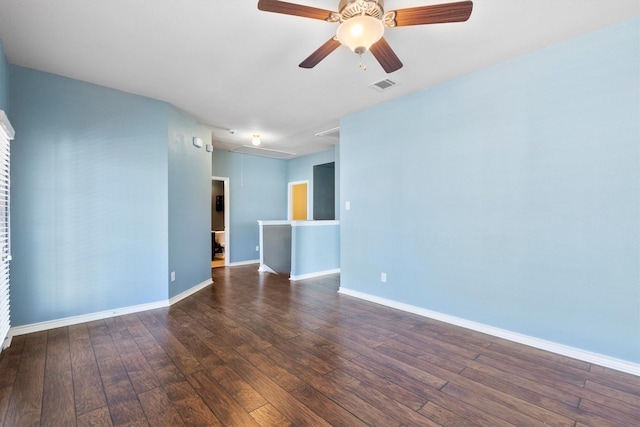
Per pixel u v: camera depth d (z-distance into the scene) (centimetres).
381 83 313
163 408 175
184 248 406
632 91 212
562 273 242
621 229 217
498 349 251
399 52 252
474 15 204
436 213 321
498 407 177
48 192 289
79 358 233
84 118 307
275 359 233
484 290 285
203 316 329
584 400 183
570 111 237
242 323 308
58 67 277
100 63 269
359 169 403
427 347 255
